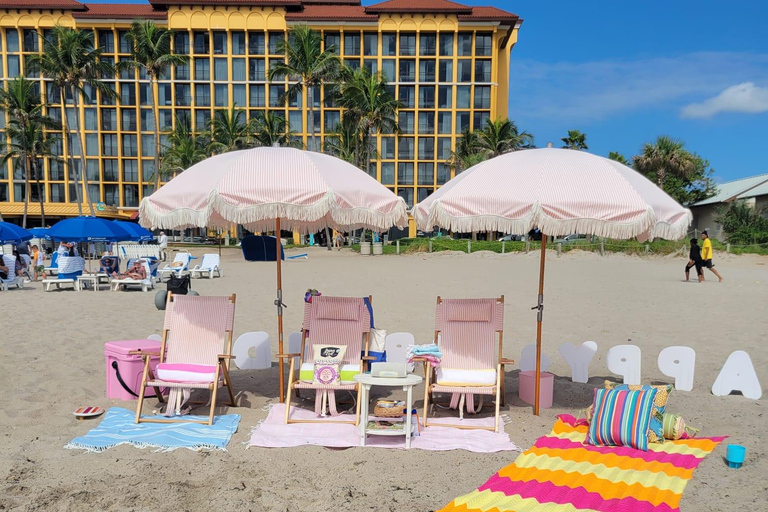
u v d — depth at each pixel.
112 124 51.59
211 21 50.53
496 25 50.56
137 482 3.78
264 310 11.41
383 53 51.31
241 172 4.87
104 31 50.72
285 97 39.09
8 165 51.12
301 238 45.34
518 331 9.55
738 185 41.25
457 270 21.03
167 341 5.65
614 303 12.66
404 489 3.75
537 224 4.43
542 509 3.41
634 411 4.47
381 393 6.38
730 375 5.99
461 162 47.03
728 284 16.52
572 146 45.81
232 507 3.46
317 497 3.61
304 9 52.66
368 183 5.41
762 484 3.81
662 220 4.54
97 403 5.49
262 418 5.27
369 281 17.16
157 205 4.98
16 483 3.71
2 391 5.66
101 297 13.45
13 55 49.81
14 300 12.67
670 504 3.49
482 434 4.89
